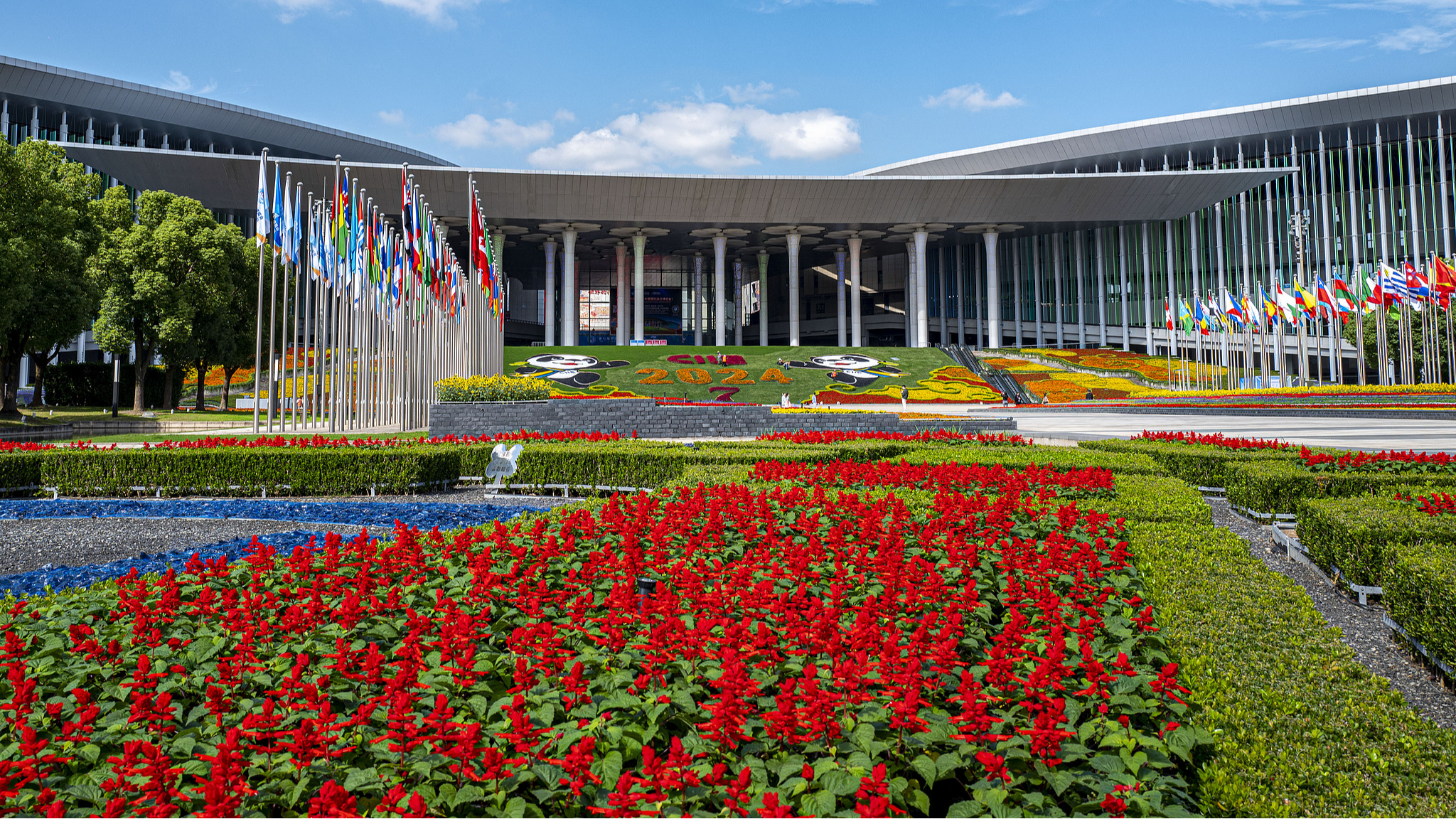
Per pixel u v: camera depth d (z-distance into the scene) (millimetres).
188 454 14734
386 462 14914
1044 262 88312
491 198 69750
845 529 7660
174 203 40656
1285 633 4887
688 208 73062
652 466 14352
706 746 3631
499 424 20812
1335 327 47531
